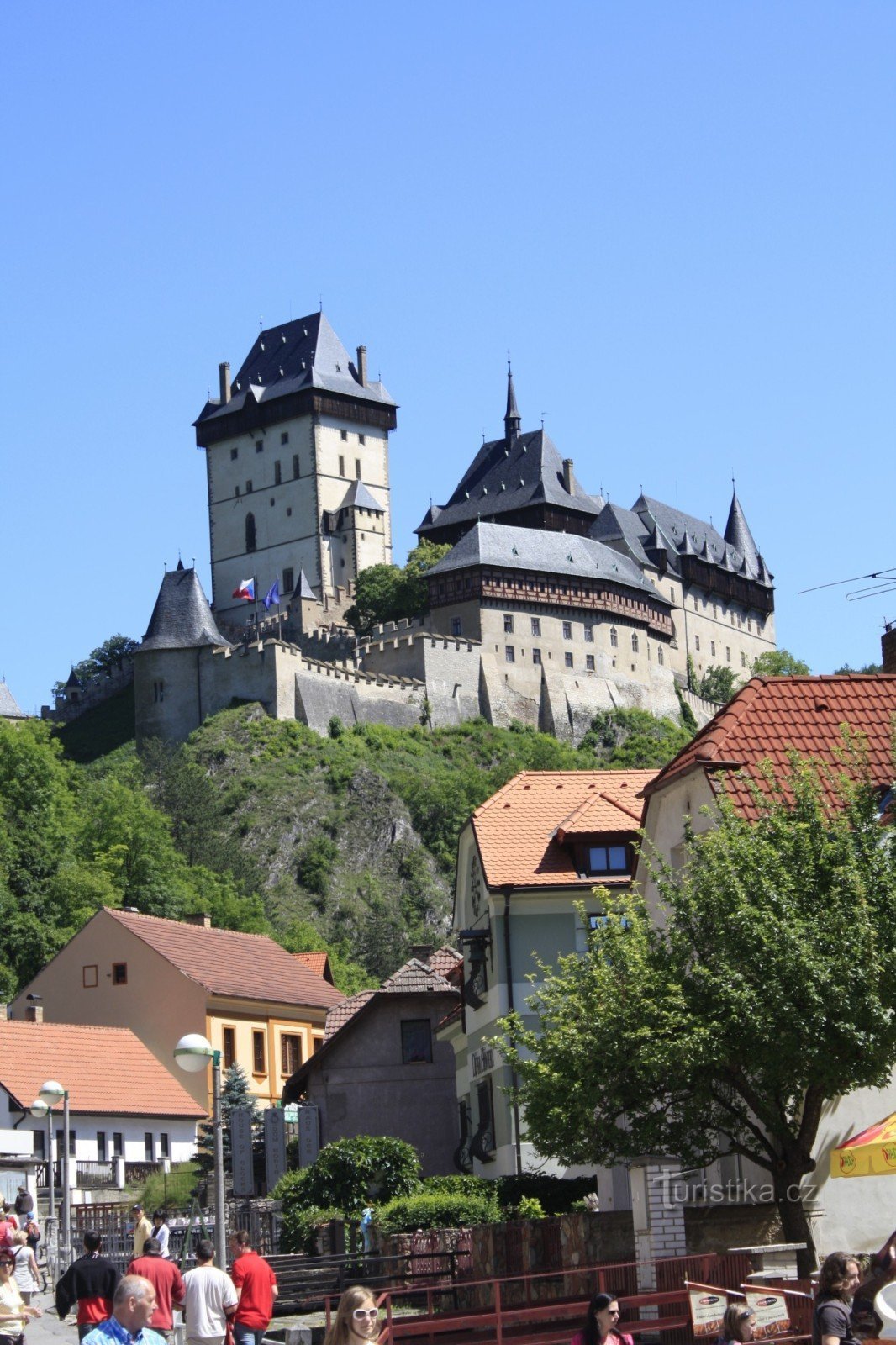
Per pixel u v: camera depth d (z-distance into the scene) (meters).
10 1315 26.83
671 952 31.34
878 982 29.30
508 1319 28.66
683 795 37.84
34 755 139.88
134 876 139.75
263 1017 77.94
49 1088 44.44
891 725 35.47
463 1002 56.94
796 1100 30.22
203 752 198.75
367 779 195.00
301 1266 40.34
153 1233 39.25
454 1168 62.97
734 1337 20.31
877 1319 20.38
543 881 50.62
